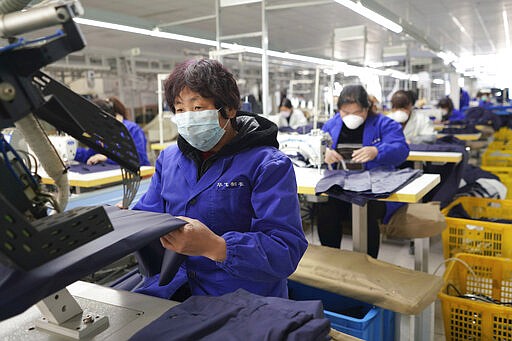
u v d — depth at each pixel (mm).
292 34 8602
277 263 1124
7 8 552
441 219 2512
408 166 4121
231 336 760
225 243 1048
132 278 1454
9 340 818
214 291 1274
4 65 498
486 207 3404
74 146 2850
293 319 799
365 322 1605
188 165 1370
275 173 1238
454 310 2080
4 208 470
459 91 12039
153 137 6902
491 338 1988
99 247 696
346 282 1828
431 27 8578
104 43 8547
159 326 815
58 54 527
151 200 1475
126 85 9328
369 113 2975
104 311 923
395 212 2623
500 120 8242
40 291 596
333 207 2799
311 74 12047
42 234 511
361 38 5875
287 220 1197
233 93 1238
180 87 1199
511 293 2318
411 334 1715
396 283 1807
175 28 6301
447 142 4863
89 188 3025
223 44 5836
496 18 7746
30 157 686
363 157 2594
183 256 1141
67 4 519
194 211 1303
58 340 821
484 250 2826
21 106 520
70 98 697
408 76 8523
